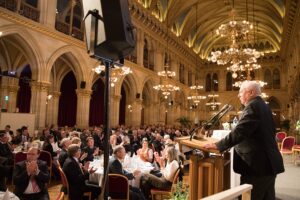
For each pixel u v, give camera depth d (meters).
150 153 8.29
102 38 1.80
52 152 8.91
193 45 37.12
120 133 13.32
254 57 14.31
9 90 19.14
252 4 30.70
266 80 36.84
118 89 20.55
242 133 2.32
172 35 29.45
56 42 15.22
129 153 9.86
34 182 4.84
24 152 7.59
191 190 2.68
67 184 5.21
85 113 17.36
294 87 22.81
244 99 2.71
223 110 3.14
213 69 40.16
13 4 12.95
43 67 14.33
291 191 5.41
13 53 18.17
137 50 22.95
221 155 2.77
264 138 2.45
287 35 25.50
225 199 1.29
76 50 16.69
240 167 2.60
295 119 23.11
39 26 14.05
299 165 9.72
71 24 16.66
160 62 26.94
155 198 5.86
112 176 4.74
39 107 14.09
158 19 26.00
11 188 7.09
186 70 34.78
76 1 17.86
